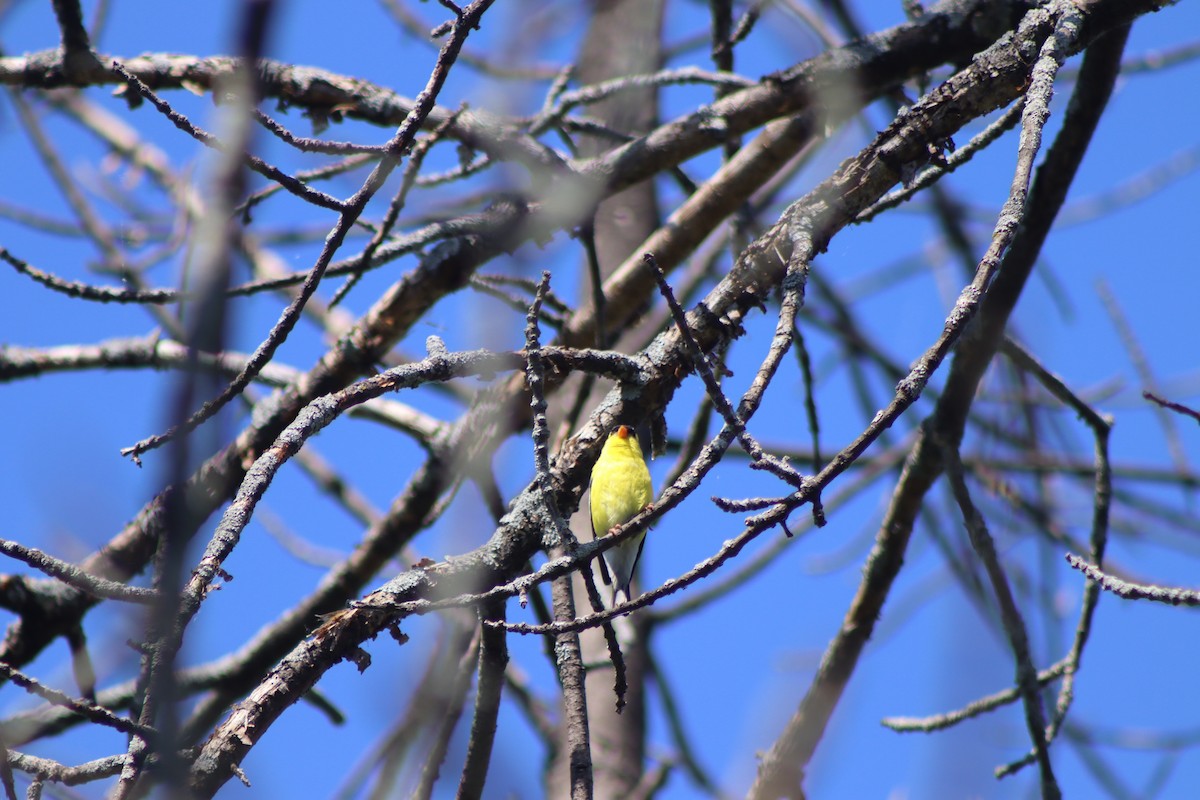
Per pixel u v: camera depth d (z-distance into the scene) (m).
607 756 10.79
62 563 5.83
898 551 10.46
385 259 9.79
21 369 11.55
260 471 6.59
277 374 11.39
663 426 8.71
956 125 8.14
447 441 10.34
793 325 7.13
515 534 7.69
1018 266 10.20
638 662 11.57
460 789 7.52
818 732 10.25
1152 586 5.91
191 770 6.59
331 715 9.91
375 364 10.29
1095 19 8.07
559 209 10.23
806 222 8.11
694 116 10.35
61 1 10.37
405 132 7.30
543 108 11.06
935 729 9.21
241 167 3.99
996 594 9.56
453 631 9.04
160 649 5.71
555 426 11.38
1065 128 10.15
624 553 9.59
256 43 3.60
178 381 3.84
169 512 4.04
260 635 10.75
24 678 5.77
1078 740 11.01
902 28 9.92
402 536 10.62
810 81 10.09
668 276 11.17
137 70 10.80
